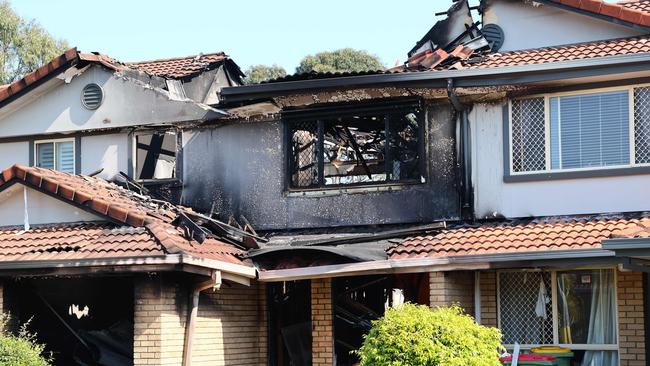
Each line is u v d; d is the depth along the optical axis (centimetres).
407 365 1316
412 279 1777
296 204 1873
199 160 1956
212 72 2175
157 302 1555
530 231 1598
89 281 1716
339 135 1970
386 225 1806
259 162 1911
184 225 1636
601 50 1681
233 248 1706
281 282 1853
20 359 1498
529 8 1811
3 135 2078
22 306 1719
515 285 1681
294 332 1811
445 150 1778
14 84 2014
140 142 2031
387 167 1816
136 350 1555
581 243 1511
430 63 1770
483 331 1377
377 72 1730
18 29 4019
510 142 1731
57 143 2061
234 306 1756
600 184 1667
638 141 1653
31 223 1730
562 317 1652
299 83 1755
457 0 1953
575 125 1694
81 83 2036
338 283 1778
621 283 1598
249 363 1786
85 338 1714
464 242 1605
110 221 1662
